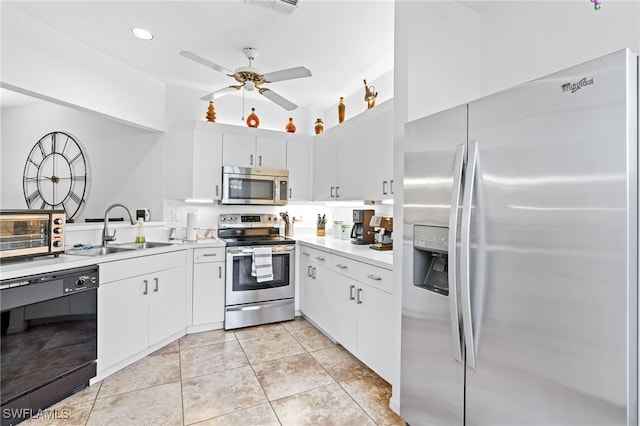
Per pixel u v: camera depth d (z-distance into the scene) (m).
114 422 1.78
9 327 1.70
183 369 2.38
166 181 3.52
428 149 1.55
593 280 0.96
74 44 2.62
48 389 1.86
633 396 0.90
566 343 1.02
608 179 0.93
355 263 2.48
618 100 0.91
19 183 4.55
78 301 2.04
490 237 1.24
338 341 2.73
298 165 3.95
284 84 3.53
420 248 1.60
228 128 3.58
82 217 4.02
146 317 2.56
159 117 3.45
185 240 3.38
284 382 2.21
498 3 2.01
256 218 3.93
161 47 2.77
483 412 1.27
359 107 3.67
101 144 3.91
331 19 2.34
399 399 1.87
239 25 2.43
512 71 1.93
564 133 1.02
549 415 1.06
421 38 1.88
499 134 1.21
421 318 1.59
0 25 2.16
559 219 1.03
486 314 1.25
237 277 3.22
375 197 2.77
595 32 1.56
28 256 1.94
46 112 4.36
